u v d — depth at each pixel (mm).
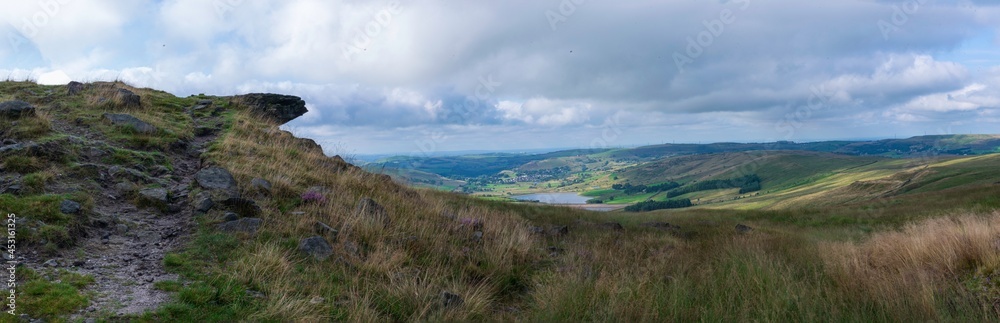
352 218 8594
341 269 6672
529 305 6699
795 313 5477
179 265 5984
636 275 7465
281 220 7922
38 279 4977
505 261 8562
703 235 15867
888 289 5859
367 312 5422
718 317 5492
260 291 5617
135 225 7137
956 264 6875
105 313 4551
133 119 11969
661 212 34938
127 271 5691
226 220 7531
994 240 7059
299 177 10578
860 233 16594
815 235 16766
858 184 133375
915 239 8148
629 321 5445
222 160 10594
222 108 16703
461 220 10453
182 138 12086
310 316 5039
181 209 7973
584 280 7203
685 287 6613
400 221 9289
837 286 6789
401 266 7383
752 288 6547
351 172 12703
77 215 6773
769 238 13023
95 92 14305
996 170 101250
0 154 8102
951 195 33781
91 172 8469
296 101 19734
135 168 9484
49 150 8625
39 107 12094
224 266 6117
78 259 5750
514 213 17438
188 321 4703
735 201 170625
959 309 5449
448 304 6121
